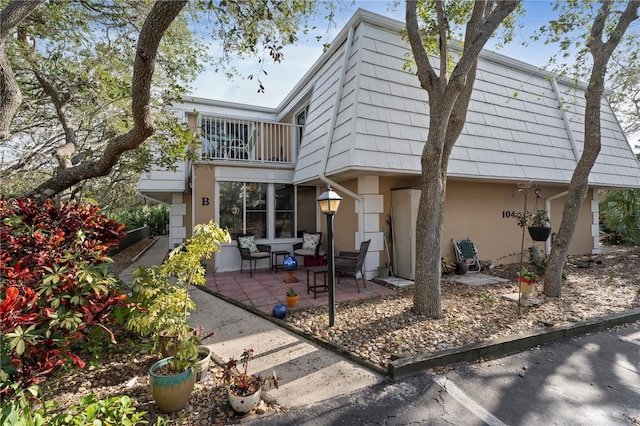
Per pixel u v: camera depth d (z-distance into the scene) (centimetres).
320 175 620
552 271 529
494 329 381
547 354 339
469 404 250
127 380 283
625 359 327
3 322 189
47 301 253
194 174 755
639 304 487
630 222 1051
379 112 576
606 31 557
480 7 416
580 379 288
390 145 567
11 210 308
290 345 358
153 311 274
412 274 633
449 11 523
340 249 765
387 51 621
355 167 524
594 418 235
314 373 296
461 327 388
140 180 889
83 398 177
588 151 514
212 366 310
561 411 243
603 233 1277
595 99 511
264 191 839
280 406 247
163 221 1981
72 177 441
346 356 328
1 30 293
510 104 764
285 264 646
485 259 787
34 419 148
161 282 318
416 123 609
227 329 408
